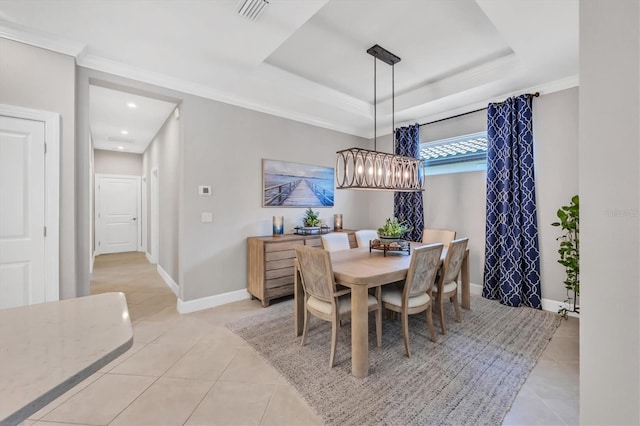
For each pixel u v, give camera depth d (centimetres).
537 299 329
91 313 102
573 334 266
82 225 266
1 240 221
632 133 85
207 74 301
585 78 98
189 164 328
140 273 512
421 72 337
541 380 197
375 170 287
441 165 429
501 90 338
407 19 240
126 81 286
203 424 159
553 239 322
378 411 168
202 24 221
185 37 237
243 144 371
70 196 246
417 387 190
